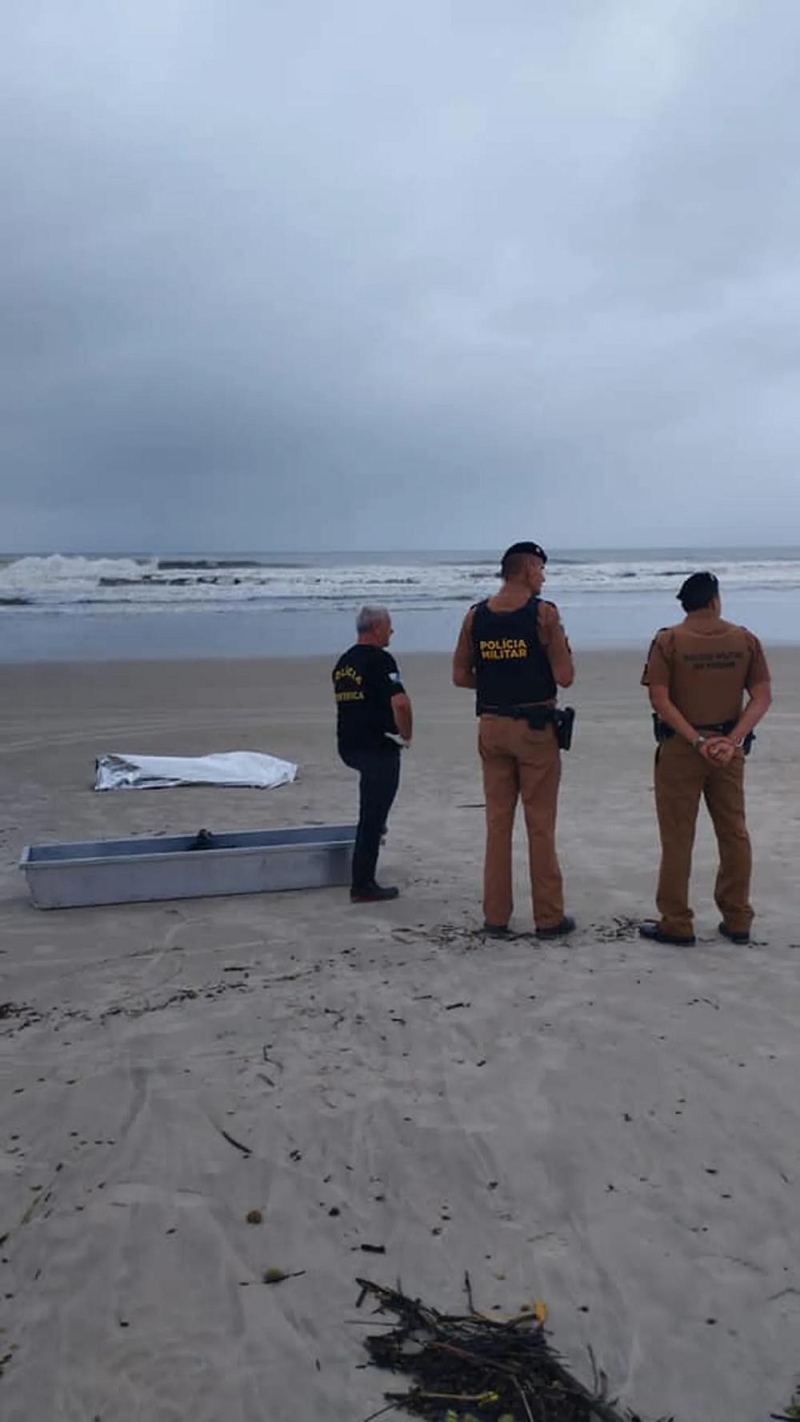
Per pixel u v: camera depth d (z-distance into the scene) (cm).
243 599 3531
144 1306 283
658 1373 261
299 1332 275
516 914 614
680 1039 438
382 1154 354
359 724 625
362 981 506
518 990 492
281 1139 363
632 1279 293
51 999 488
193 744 1188
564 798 923
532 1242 309
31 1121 375
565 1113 379
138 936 574
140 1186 335
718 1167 345
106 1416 247
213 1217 320
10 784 982
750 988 492
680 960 530
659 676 534
